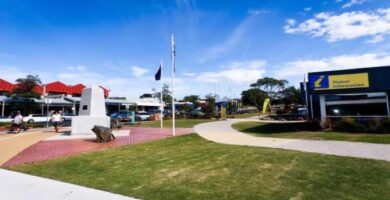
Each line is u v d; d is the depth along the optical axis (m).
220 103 62.31
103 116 18.70
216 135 16.91
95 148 12.51
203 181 6.65
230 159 8.97
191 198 5.53
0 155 11.12
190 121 33.59
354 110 18.48
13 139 16.23
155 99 69.75
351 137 13.73
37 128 26.23
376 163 7.79
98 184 6.74
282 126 21.94
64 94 56.62
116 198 5.67
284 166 7.72
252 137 15.55
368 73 16.50
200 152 10.60
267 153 9.77
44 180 7.25
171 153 10.65
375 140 12.50
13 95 37.91
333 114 19.06
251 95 85.19
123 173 7.72
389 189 5.63
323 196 5.35
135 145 13.16
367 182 6.11
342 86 17.20
